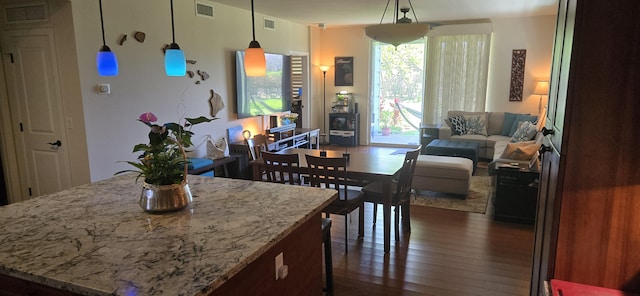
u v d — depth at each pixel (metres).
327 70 8.84
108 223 1.72
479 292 2.83
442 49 7.78
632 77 1.54
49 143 4.16
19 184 4.44
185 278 1.25
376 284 2.96
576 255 1.73
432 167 4.93
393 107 8.74
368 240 3.75
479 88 7.66
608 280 1.71
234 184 2.34
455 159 5.14
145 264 1.35
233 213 1.83
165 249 1.46
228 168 5.75
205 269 1.31
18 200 4.46
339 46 8.66
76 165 4.09
